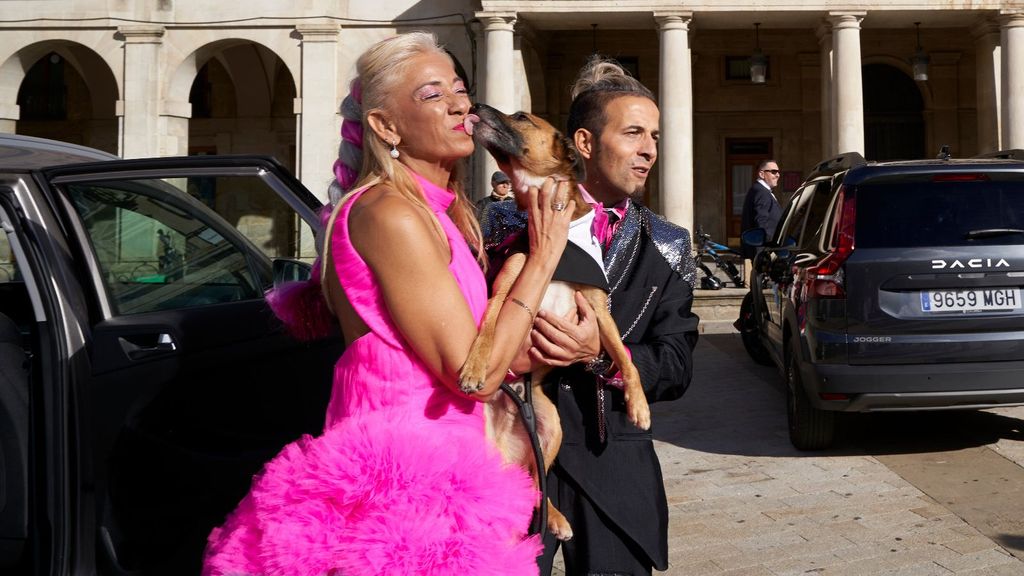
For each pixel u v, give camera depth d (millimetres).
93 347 2891
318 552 1743
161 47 20484
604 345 2346
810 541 4652
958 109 22125
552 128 2199
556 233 1999
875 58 22219
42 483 2811
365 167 2016
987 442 6465
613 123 2537
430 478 1802
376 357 1885
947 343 5559
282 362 3184
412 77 1970
